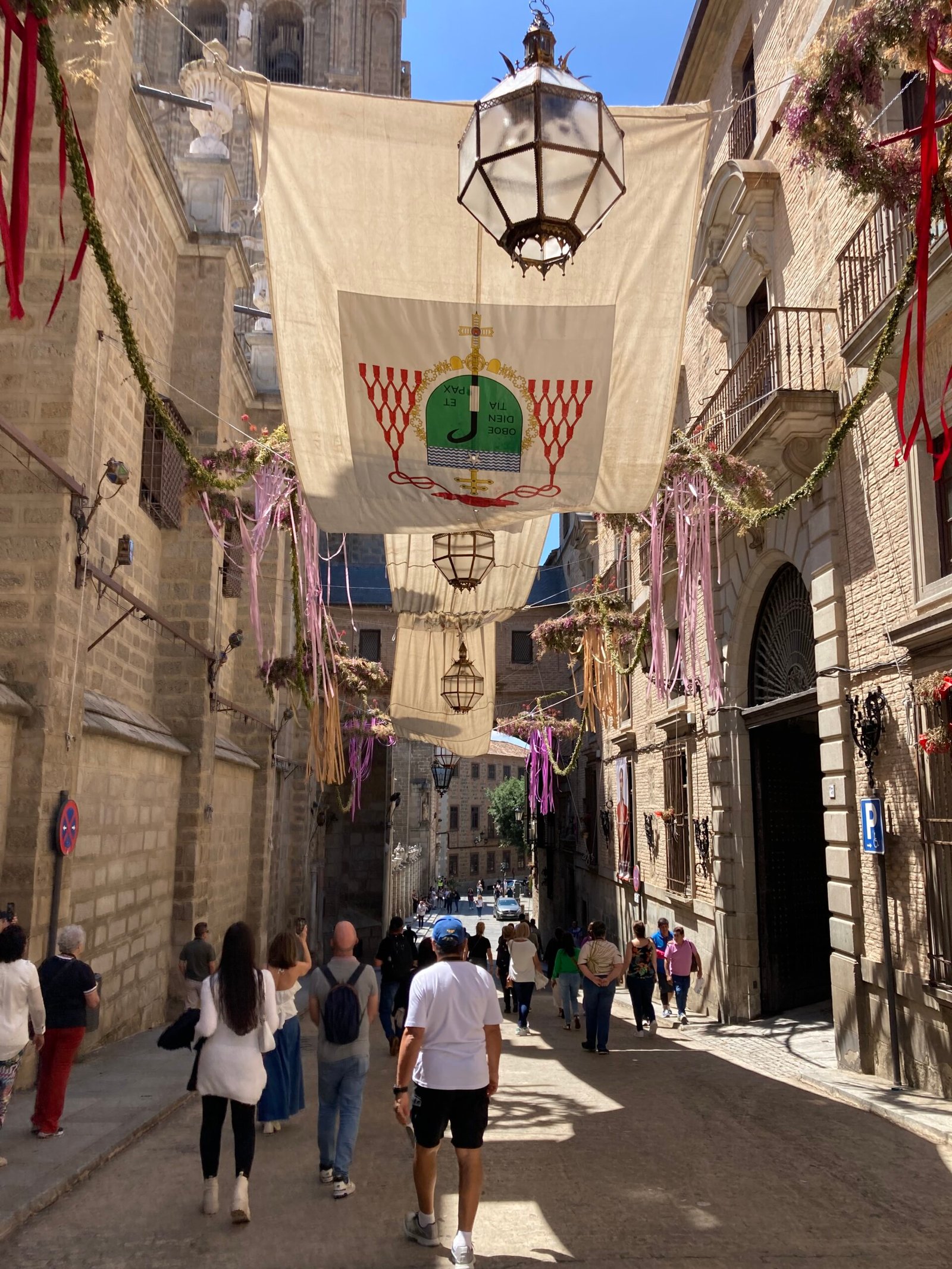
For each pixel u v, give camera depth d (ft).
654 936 65.62
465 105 19.90
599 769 92.17
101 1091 28.25
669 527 36.17
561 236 14.21
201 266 51.75
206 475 21.94
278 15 161.27
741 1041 41.45
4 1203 16.78
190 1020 17.87
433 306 19.75
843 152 20.58
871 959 33.37
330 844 108.27
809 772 50.16
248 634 67.10
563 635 53.42
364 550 119.75
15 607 31.17
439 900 207.82
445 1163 20.66
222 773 57.52
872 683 33.65
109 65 34.86
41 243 33.19
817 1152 21.52
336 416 19.56
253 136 19.42
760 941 47.78
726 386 47.14
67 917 33.30
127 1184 18.93
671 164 20.34
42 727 30.37
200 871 47.78
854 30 19.26
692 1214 16.93
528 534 42.78
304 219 19.52
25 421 32.30
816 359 39.11
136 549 44.60
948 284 27.20
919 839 30.35
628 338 20.08
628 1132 23.21
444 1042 15.39
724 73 53.47
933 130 14.65
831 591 36.45
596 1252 15.07
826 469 23.81
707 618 32.91
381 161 19.67
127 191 42.52
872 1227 16.39
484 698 55.77
